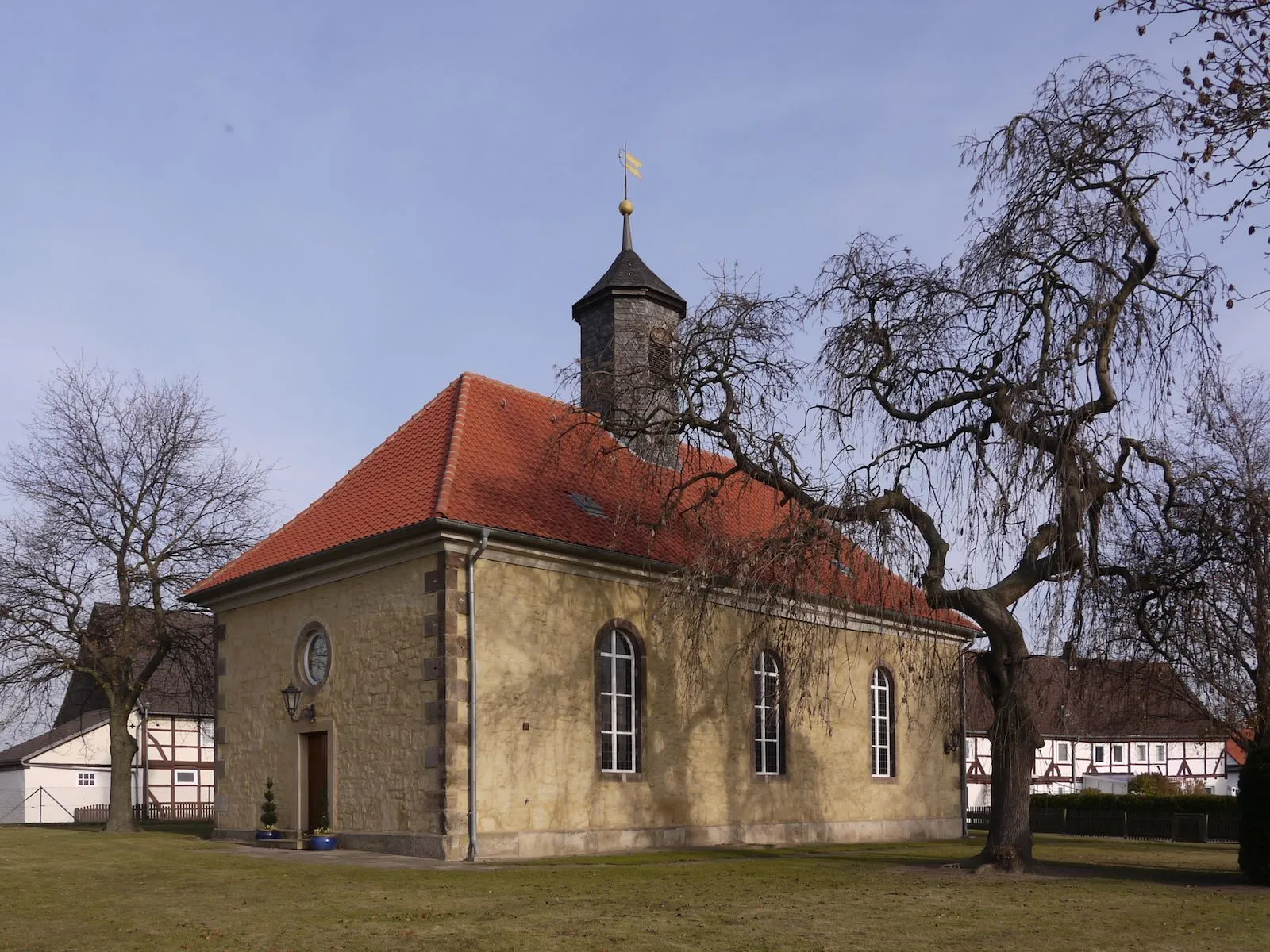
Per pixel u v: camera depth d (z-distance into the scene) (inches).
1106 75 566.9
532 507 762.8
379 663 723.4
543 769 722.2
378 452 858.1
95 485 1040.2
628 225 1031.0
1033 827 1568.7
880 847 892.0
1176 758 2156.7
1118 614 611.5
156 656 1039.0
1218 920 444.8
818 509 611.5
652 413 723.4
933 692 678.5
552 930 395.9
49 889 518.6
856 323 625.3
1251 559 626.5
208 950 362.0
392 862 638.5
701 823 834.2
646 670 805.2
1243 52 353.1
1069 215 571.8
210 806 1599.4
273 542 856.9
